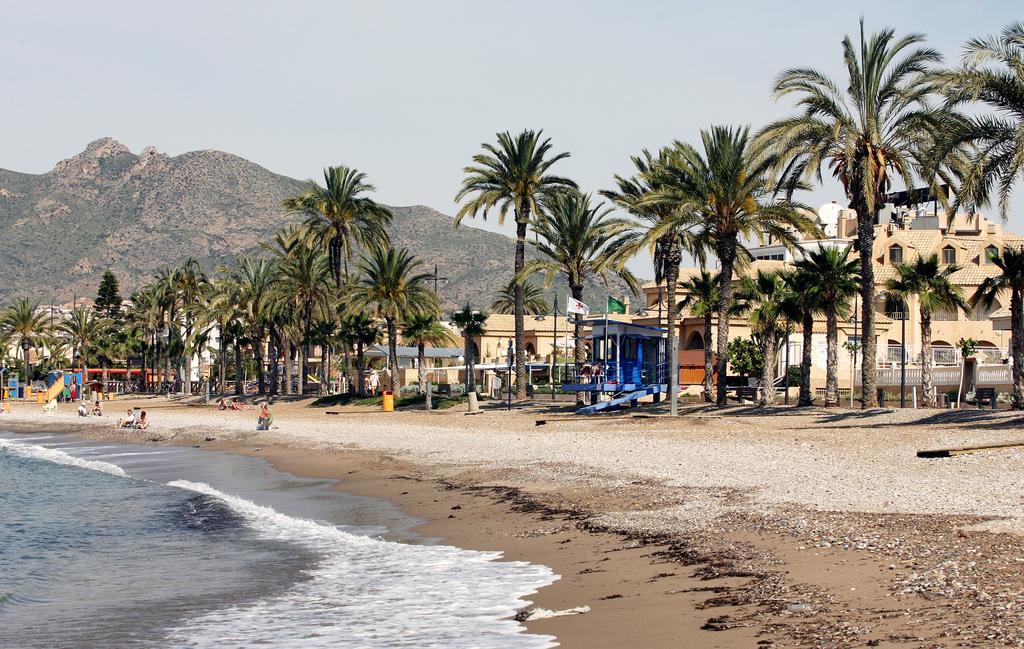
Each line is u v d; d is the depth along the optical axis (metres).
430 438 42.19
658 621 10.37
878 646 8.38
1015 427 29.95
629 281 55.62
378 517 21.88
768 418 41.09
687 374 76.12
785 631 9.29
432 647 10.37
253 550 18.44
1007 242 98.94
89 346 139.75
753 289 56.44
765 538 14.56
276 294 84.31
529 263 59.72
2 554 19.55
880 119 38.25
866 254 39.59
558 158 58.69
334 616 12.41
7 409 102.19
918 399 57.59
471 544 17.48
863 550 12.82
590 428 42.03
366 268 72.94
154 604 14.01
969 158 35.97
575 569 14.16
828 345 45.31
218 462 39.91
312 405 81.12
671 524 16.86
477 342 99.19
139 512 25.56
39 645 11.77
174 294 121.62
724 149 44.25
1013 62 30.56
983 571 10.83
